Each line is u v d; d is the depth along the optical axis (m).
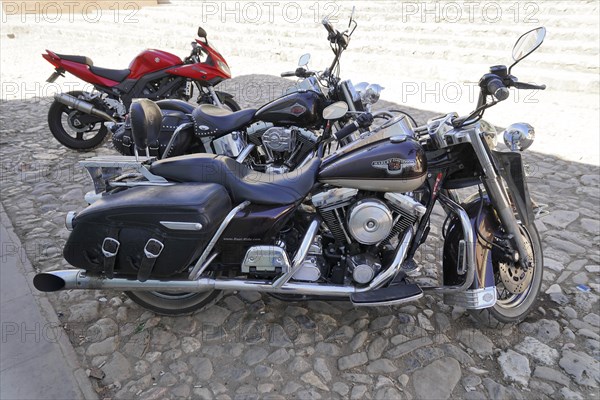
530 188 4.46
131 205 2.22
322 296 2.57
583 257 3.38
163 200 2.22
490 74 2.29
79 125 5.38
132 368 2.47
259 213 2.36
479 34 9.39
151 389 2.34
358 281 2.46
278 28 11.56
